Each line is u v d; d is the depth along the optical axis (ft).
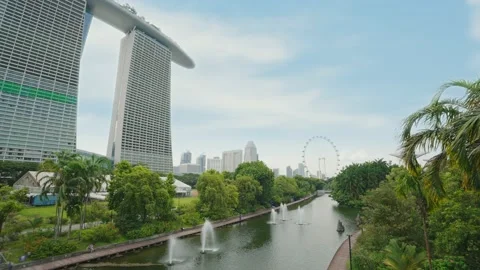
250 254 150.10
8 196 142.51
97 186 160.76
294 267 128.98
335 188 433.89
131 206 172.55
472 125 37.32
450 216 88.94
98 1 592.60
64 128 453.99
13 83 408.46
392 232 118.11
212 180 247.91
